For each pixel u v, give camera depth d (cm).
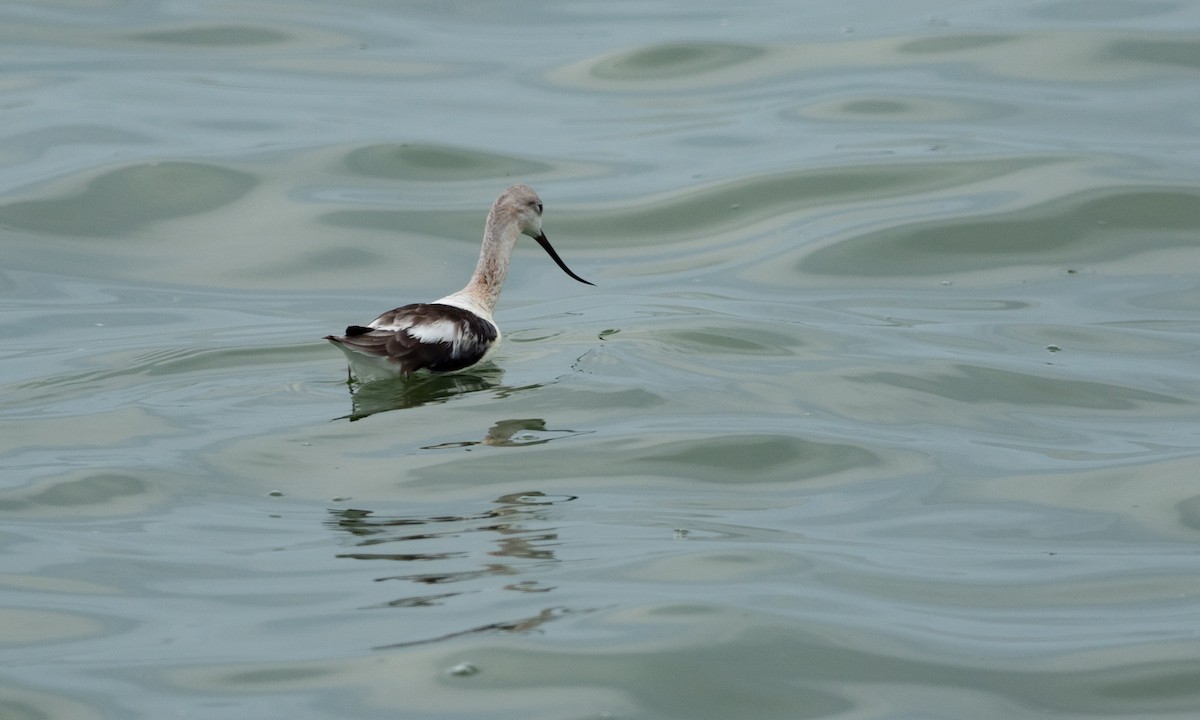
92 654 921
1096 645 952
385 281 1883
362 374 1448
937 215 2000
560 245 2014
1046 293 1795
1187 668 921
